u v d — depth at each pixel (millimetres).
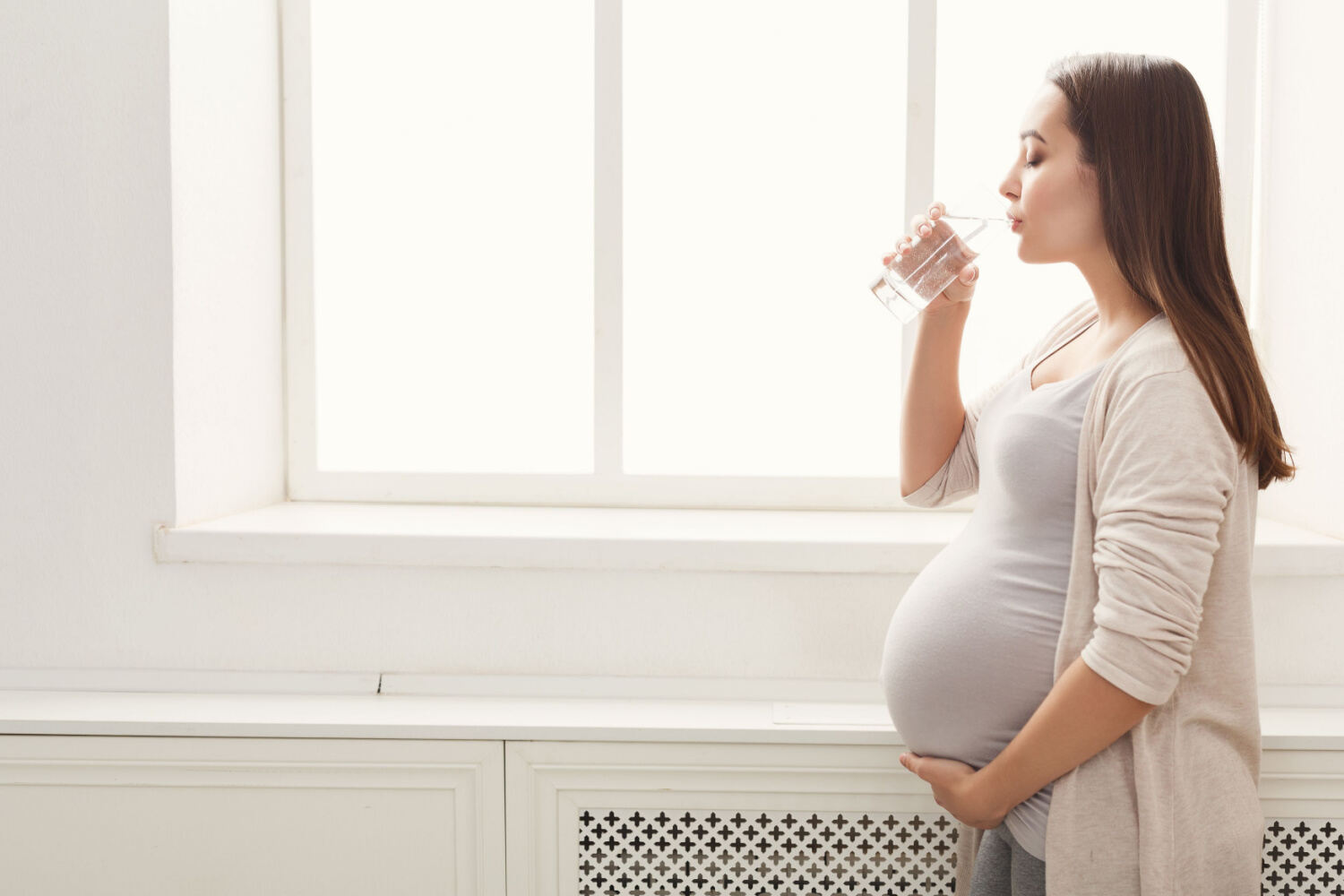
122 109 1354
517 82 1707
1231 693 952
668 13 1680
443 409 1750
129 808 1288
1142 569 852
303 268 1666
